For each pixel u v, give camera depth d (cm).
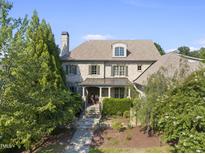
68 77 3884
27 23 2059
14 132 1573
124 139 2152
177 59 2930
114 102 3231
